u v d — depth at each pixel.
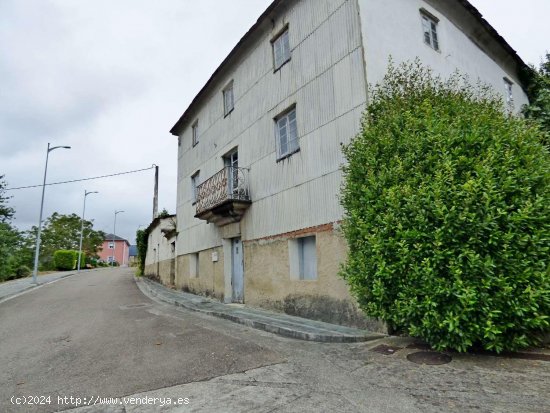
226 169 10.28
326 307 6.92
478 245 4.20
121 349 5.49
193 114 14.93
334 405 3.20
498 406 3.01
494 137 4.56
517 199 4.25
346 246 6.54
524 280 4.02
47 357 5.25
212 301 11.23
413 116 5.36
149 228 22.12
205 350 5.28
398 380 3.77
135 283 19.66
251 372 4.23
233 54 11.06
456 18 9.98
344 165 6.63
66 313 9.40
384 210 4.94
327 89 7.48
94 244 51.97
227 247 11.09
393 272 4.61
